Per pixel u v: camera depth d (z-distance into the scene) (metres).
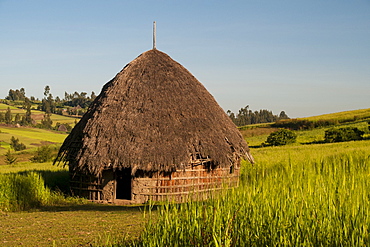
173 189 17.23
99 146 16.98
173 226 6.81
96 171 16.67
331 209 6.36
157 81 19.00
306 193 6.86
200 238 6.35
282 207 6.51
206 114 18.81
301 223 6.12
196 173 17.75
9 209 15.03
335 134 50.38
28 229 11.15
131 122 17.47
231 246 6.09
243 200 6.91
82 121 19.16
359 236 5.71
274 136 53.22
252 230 6.38
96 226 11.22
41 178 17.86
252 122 186.12
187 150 17.12
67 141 19.36
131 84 18.84
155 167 16.59
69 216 13.31
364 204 6.39
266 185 7.33
